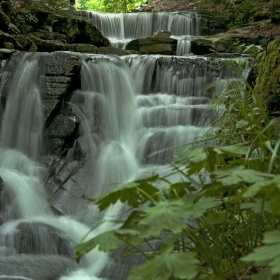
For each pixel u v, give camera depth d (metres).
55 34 10.87
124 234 1.37
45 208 5.71
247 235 1.80
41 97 7.23
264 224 1.77
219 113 6.82
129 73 8.34
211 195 1.54
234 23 14.29
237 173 1.45
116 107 7.87
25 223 5.05
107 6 19.12
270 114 4.30
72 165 6.55
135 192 1.58
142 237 1.32
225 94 4.96
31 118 7.18
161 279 1.24
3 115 7.46
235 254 1.79
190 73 8.76
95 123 7.43
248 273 1.66
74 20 11.28
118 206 5.27
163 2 17.55
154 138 7.13
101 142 7.13
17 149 7.16
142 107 8.00
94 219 5.34
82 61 7.69
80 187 6.11
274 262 1.06
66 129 6.90
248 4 14.38
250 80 7.12
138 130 7.64
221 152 1.64
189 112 7.55
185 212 1.37
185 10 16.20
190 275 1.22
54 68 7.39
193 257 1.28
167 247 1.36
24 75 7.50
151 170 6.58
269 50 4.95
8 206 5.50
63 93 7.20
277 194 1.29
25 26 10.52
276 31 12.84
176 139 7.00
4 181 5.88
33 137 7.07
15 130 7.28
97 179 6.35
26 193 5.82
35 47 9.95
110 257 4.34
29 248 4.81
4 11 10.30
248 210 1.91
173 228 1.32
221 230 1.92
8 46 9.08
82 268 4.43
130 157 6.92
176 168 1.70
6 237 4.84
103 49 10.52
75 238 4.99
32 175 6.40
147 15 14.31
